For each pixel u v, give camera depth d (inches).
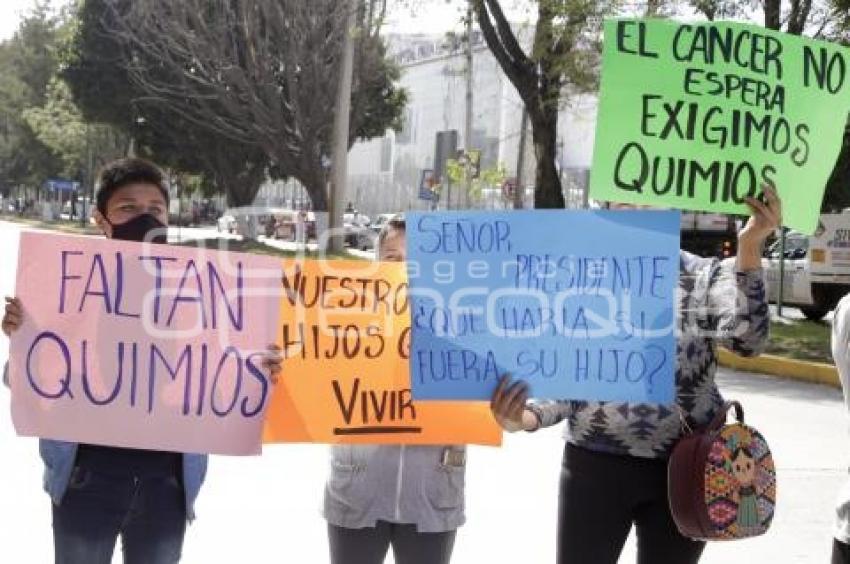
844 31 660.1
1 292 641.6
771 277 804.6
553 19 751.1
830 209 899.4
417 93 2775.6
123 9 1599.4
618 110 129.8
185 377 129.4
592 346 128.2
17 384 126.6
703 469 122.5
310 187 1395.2
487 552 225.0
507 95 2482.8
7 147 3558.1
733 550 233.0
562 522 136.4
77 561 125.5
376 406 138.7
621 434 131.2
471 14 860.6
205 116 1524.4
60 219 3088.1
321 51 1325.0
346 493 139.6
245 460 297.6
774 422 397.4
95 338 127.7
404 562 141.3
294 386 138.6
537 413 134.9
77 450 126.6
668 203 130.0
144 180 132.6
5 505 240.5
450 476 140.3
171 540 129.0
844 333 125.0
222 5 1333.7
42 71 3193.9
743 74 130.3
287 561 214.5
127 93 1638.8
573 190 1567.4
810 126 132.3
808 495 280.4
